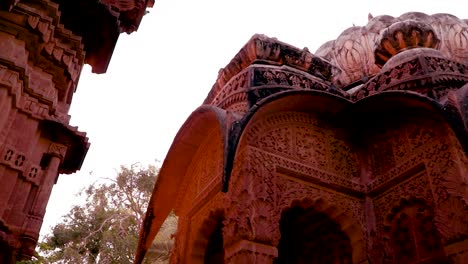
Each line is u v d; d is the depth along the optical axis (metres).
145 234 9.88
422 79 7.46
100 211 25.80
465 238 5.78
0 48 7.43
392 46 9.35
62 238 25.03
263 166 7.07
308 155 7.77
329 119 8.45
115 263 21.86
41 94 8.12
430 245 6.49
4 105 7.08
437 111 6.42
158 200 9.88
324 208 7.50
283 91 7.29
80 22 9.51
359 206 7.73
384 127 8.16
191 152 9.37
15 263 6.93
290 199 7.09
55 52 8.55
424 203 6.83
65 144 8.65
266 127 7.59
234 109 7.46
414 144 7.39
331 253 7.96
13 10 7.83
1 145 7.15
